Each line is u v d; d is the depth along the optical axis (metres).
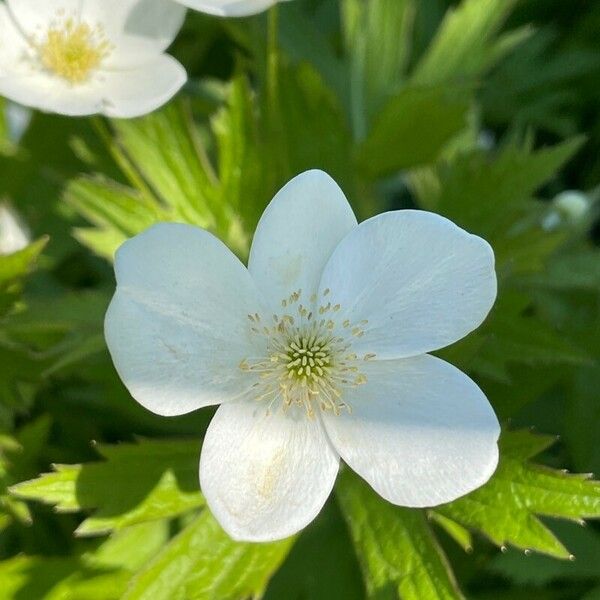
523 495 0.12
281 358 0.12
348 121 0.20
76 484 0.13
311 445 0.12
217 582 0.13
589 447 0.17
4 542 0.16
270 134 0.15
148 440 0.13
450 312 0.12
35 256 0.14
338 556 0.16
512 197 0.16
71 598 0.15
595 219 0.22
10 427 0.15
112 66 0.16
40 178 0.19
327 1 0.23
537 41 0.23
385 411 0.12
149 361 0.12
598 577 0.16
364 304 0.12
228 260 0.12
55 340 0.15
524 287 0.16
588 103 0.23
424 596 0.13
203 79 0.21
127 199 0.15
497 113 0.23
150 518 0.13
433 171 0.19
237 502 0.12
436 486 0.12
